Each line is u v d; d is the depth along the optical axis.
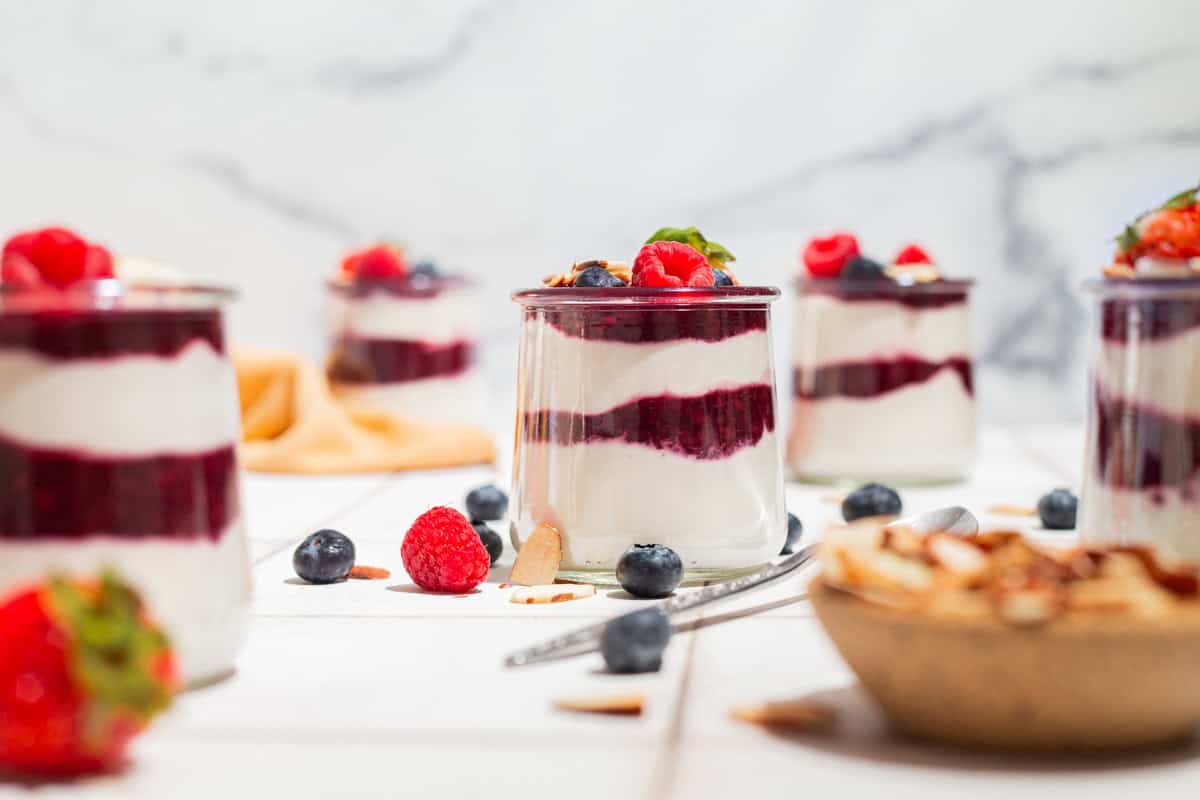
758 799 0.46
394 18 1.22
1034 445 1.01
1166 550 0.60
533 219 1.23
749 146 1.20
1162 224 0.62
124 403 0.51
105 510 0.51
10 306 0.50
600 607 0.61
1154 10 1.16
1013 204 1.19
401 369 0.99
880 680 0.49
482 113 1.22
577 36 1.21
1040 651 0.47
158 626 0.48
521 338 0.65
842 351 0.84
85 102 1.25
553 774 0.48
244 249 1.25
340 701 0.52
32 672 0.46
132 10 1.23
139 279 0.60
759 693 0.52
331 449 0.92
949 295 0.84
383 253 1.00
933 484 0.84
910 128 1.19
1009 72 1.18
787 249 1.21
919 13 1.18
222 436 0.52
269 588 0.64
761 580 0.59
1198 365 0.60
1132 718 0.47
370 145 1.23
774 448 0.64
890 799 0.46
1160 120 1.17
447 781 0.47
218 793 0.47
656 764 0.48
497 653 0.56
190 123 1.24
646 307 0.62
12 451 0.51
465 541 0.63
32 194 1.26
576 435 0.62
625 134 1.21
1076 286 1.20
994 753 0.48
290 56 1.23
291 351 1.26
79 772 0.47
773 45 1.19
